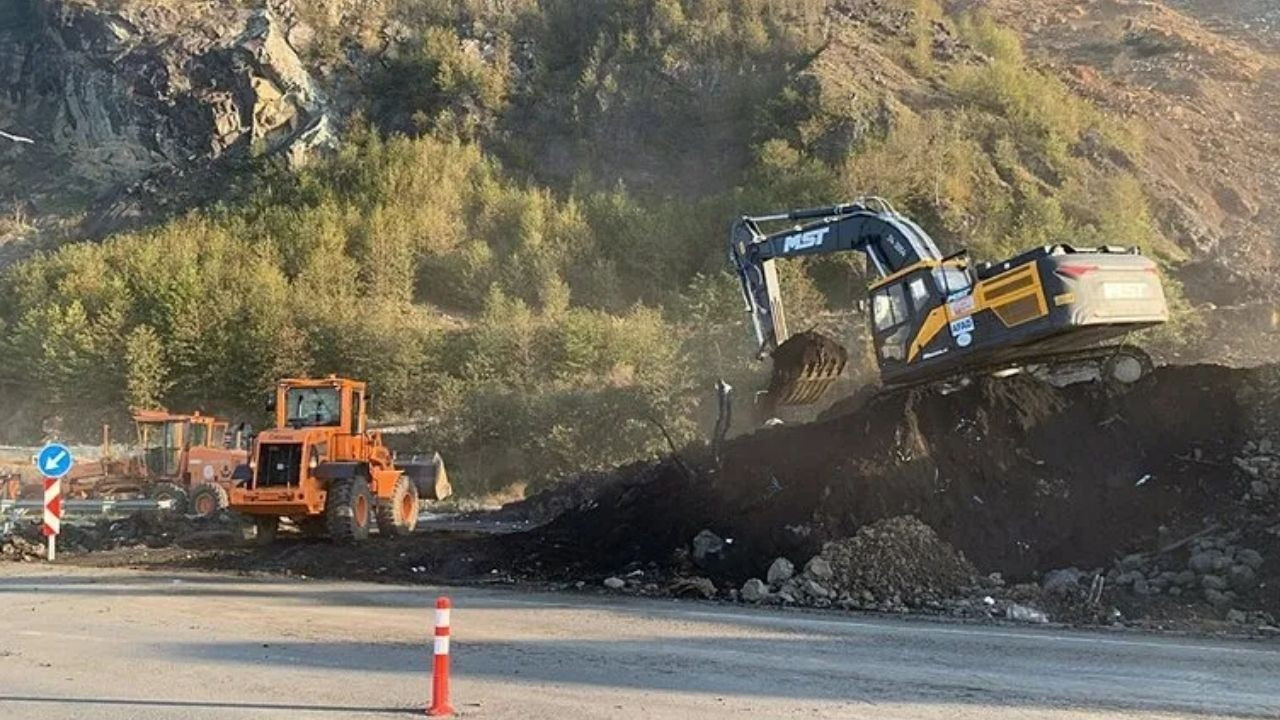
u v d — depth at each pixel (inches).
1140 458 598.2
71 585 616.1
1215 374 632.4
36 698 338.3
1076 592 523.8
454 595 576.7
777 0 3253.0
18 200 3255.4
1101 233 2246.6
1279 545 519.5
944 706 321.7
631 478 827.4
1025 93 2783.0
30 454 1494.8
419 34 3484.3
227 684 355.9
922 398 636.1
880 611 522.3
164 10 3535.9
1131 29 3794.3
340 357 2015.3
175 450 1170.0
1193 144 2903.5
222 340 2082.9
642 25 3324.3
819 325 1728.6
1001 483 595.5
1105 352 680.4
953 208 2357.3
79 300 2260.1
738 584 582.9
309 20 3506.4
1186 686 347.6
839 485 601.6
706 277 2278.5
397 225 2620.6
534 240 2541.8
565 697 334.0
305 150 3068.4
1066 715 310.8
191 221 2800.2
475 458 1649.9
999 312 649.6
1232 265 2219.5
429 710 316.8
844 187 2410.2
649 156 2994.6
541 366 1913.1
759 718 308.3
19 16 3782.0
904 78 2901.1
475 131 3157.0
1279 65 3464.6
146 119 3292.3
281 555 733.3
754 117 2876.5
